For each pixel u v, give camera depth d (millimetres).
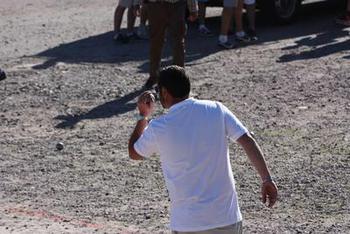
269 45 44812
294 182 24875
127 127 31422
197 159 14633
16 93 36750
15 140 30266
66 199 24375
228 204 14656
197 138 14695
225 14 44125
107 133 30719
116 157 28031
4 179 26266
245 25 49844
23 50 46812
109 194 24672
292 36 47094
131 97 35688
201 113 14836
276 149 28094
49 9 61344
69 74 40125
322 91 35062
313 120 31266
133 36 48219
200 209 14484
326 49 43125
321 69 38688
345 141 28594
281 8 49969
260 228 21562
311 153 27531
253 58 41781
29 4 63688
